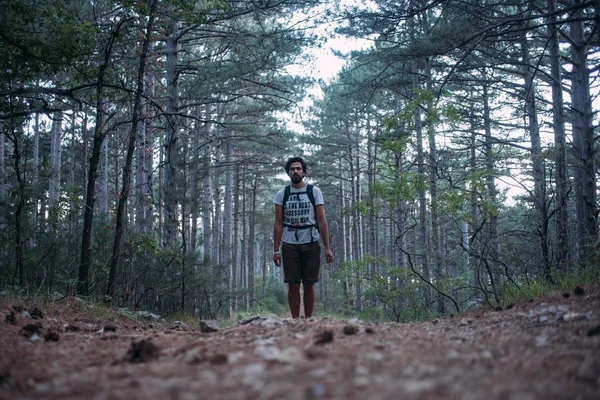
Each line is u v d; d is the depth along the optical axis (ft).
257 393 6.16
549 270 24.64
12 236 27.78
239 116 79.10
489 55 49.55
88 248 27.09
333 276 36.65
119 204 28.12
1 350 10.53
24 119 30.37
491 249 25.70
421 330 13.14
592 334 9.87
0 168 44.19
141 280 33.91
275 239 18.95
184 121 66.44
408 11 30.37
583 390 6.27
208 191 73.10
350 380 6.71
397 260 67.67
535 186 34.01
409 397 5.85
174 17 28.71
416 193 28.48
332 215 124.98
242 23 52.65
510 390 6.15
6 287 24.53
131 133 28.30
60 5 27.81
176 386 6.68
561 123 41.34
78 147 88.74
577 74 41.88
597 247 22.44
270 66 50.62
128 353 9.36
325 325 12.98
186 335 12.79
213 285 39.58
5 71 28.35
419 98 27.12
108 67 29.60
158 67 46.68
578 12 41.98
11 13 27.35
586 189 31.76
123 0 26.45
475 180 24.39
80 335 13.74
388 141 28.63
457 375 6.97
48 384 7.22
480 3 42.27
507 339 10.43
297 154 84.17
